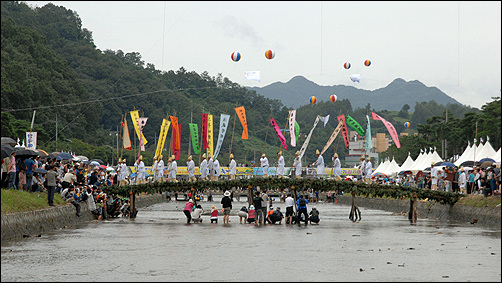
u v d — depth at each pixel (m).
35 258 21.81
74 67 183.00
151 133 171.25
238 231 32.94
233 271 19.20
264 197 39.09
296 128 46.81
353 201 41.19
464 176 43.19
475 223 37.47
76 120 130.12
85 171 50.38
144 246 25.50
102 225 36.06
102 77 181.62
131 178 65.00
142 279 17.86
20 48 126.00
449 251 24.20
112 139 150.00
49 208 32.09
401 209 52.97
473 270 19.56
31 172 32.47
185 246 25.61
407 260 21.70
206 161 48.47
